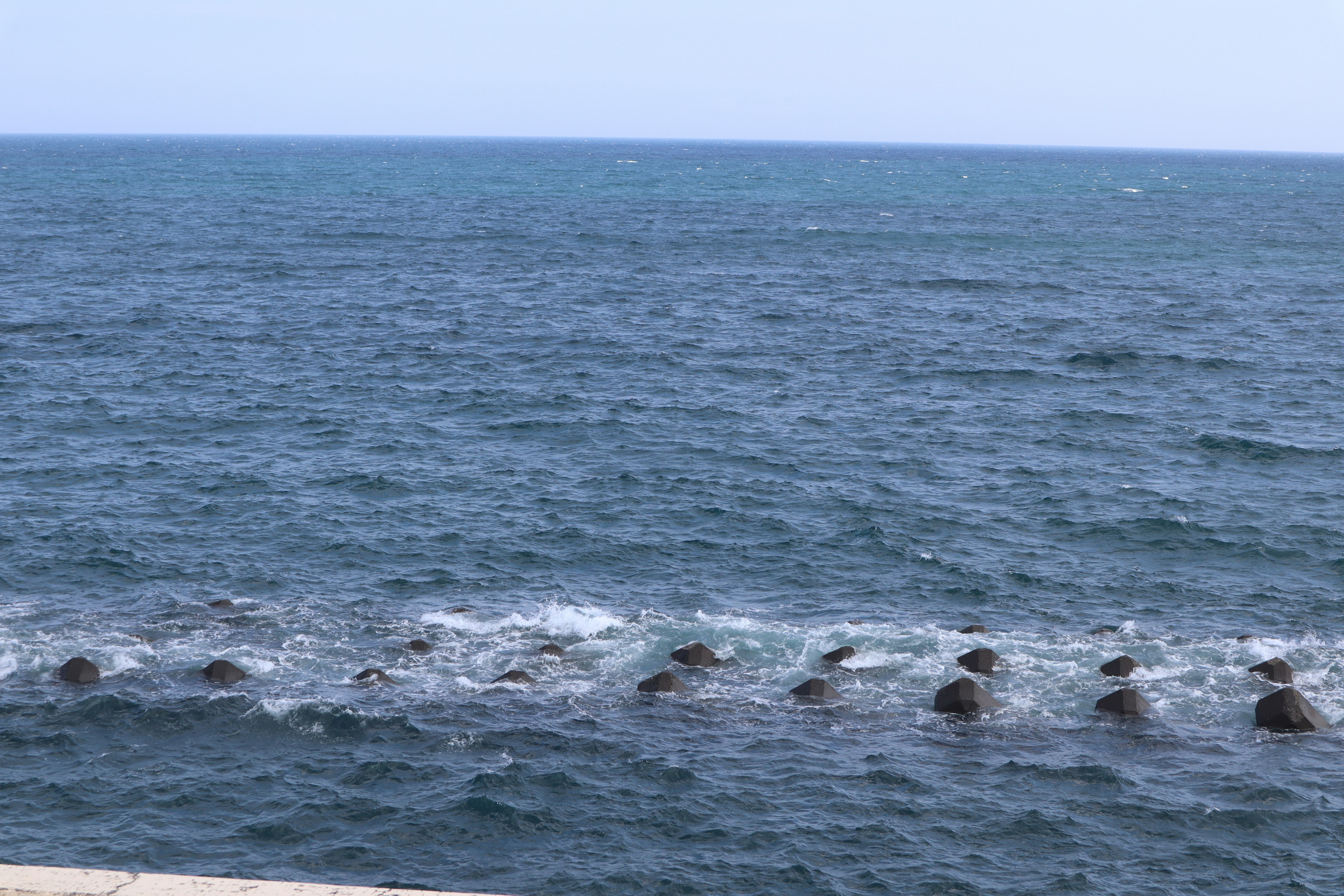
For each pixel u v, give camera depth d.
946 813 26.06
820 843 24.84
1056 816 25.95
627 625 36.62
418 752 28.41
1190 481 52.59
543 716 30.38
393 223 182.38
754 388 70.94
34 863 23.38
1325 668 33.91
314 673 32.72
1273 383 73.94
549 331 89.25
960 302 108.06
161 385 68.06
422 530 44.97
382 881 23.42
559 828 25.31
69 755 27.84
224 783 26.80
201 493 48.59
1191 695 32.19
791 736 29.58
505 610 37.72
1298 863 24.28
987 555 43.25
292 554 42.12
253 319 91.31
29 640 34.19
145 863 23.66
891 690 32.47
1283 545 44.25
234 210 198.38
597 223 189.25
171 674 32.28
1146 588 40.31
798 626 36.75
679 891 23.23
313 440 57.47
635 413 64.06
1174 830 25.48
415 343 83.25
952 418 64.12
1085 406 67.06
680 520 46.75
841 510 47.97
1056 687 32.62
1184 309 104.69
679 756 28.41
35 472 50.72
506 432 59.94
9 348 76.75
